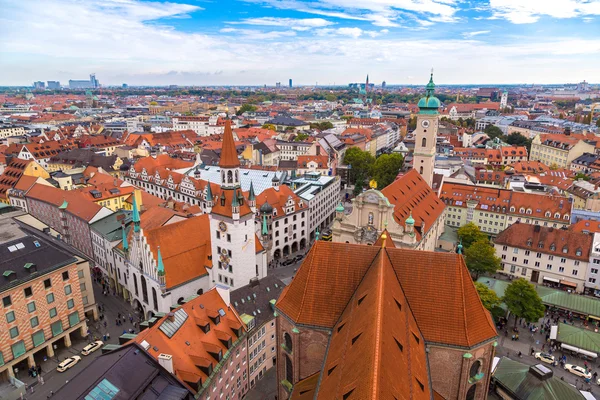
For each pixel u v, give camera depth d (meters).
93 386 43.72
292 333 51.84
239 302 72.56
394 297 44.06
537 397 59.81
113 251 96.06
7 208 104.94
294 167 181.88
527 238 109.00
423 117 121.25
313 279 51.84
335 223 90.38
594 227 111.44
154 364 49.31
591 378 72.06
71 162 197.12
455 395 47.84
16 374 70.31
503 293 92.25
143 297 86.56
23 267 70.44
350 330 41.94
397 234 83.25
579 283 102.38
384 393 29.78
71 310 77.94
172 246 83.94
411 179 112.25
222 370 59.25
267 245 92.81
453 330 46.56
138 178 171.62
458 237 119.62
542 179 171.62
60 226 125.69
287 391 55.72
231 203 77.62
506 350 79.38
